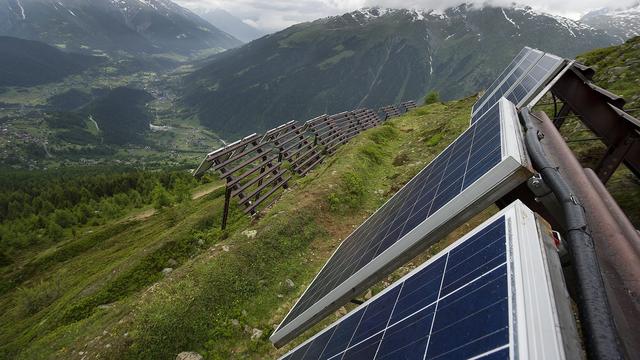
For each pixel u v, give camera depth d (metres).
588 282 2.60
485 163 4.14
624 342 3.19
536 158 4.05
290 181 23.50
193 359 9.90
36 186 161.50
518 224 2.90
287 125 24.77
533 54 12.62
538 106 21.48
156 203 62.62
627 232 4.59
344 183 17.67
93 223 90.19
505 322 2.19
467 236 3.69
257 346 10.23
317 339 5.84
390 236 5.52
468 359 2.27
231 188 17.31
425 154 21.50
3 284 49.50
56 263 49.88
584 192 5.11
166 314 10.57
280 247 13.68
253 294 11.94
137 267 17.55
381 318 4.21
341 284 5.64
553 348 1.97
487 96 14.03
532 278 2.38
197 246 18.02
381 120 46.19
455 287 3.14
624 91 18.94
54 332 13.02
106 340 10.16
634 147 9.05
